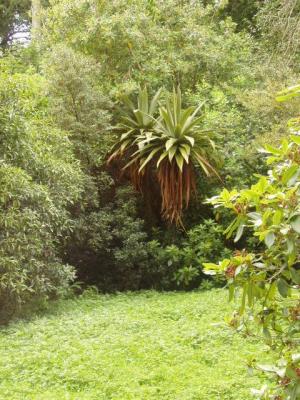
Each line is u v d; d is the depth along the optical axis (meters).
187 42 11.52
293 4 11.85
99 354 5.90
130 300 8.85
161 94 10.80
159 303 8.38
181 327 6.92
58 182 8.30
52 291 8.57
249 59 12.34
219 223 10.05
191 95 10.84
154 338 6.42
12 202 7.59
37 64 12.40
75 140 9.59
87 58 9.96
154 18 11.66
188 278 9.74
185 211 10.29
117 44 10.91
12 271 7.29
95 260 10.31
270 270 2.82
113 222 10.05
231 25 12.47
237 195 2.80
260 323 2.99
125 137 9.80
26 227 7.47
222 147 10.10
